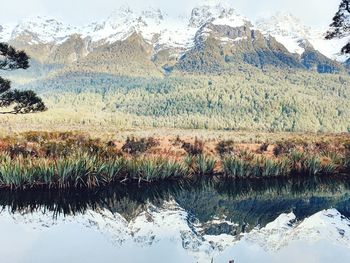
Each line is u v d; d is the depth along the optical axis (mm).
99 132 51125
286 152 30984
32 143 28359
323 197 20734
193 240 13125
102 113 129750
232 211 17594
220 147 31484
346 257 11969
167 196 20266
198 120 117812
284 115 124625
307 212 17562
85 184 19969
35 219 15406
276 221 15891
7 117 74562
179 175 22922
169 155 28047
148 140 32031
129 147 29281
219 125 110625
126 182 21406
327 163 25766
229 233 14094
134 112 141750
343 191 22219
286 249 12461
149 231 14062
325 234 14125
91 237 13188
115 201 18922
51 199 19078
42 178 19250
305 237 13711
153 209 17594
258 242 13070
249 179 24062
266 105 130250
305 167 25156
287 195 21125
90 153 24281
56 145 26031
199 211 17547
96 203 18422
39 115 88875
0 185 18797
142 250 12117
